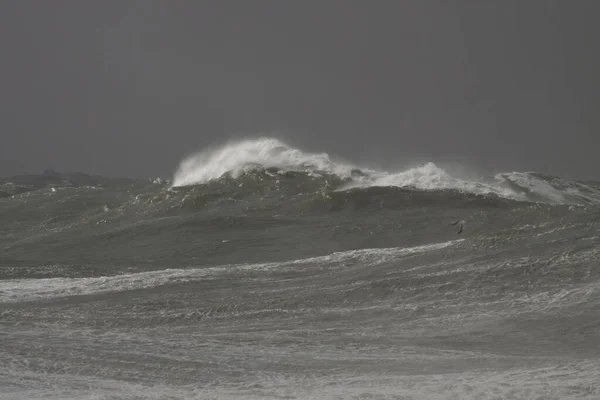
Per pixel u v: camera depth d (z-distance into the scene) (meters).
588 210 101.94
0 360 42.53
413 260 75.88
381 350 46.03
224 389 35.97
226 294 69.12
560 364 40.06
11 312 63.66
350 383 36.81
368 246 113.31
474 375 37.75
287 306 62.75
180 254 114.75
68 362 42.47
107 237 133.38
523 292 58.94
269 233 125.31
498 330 50.28
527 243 72.81
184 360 43.03
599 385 33.41
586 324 49.41
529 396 31.86
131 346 47.41
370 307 60.41
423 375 38.47
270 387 36.28
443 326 52.69
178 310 63.06
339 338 50.31
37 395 33.72
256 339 50.28
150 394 34.28
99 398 32.91
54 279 86.00
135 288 74.56
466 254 73.62
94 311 63.97
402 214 133.50
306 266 83.12
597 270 61.12
